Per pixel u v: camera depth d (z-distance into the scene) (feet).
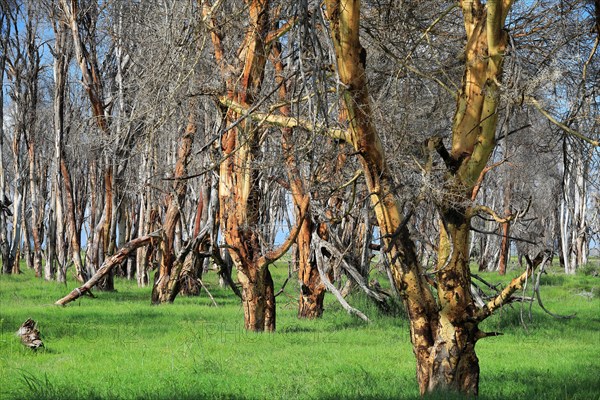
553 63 36.88
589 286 131.03
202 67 51.70
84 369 42.86
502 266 173.17
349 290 82.99
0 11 142.10
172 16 42.32
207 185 102.32
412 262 35.22
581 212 179.52
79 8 107.04
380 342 57.62
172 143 100.12
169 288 95.14
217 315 77.77
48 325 64.23
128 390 35.70
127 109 88.38
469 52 34.45
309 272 78.18
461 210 34.14
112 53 121.80
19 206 177.47
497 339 61.98
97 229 116.57
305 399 33.96
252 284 62.54
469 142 34.19
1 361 46.06
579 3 41.24
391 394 34.78
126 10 70.85
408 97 42.29
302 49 31.99
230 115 57.67
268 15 54.60
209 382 37.99
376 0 43.88
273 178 60.18
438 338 34.47
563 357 50.37
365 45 50.24
